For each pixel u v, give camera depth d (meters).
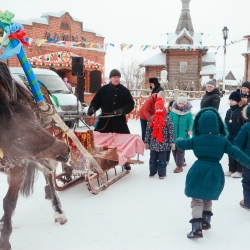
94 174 5.62
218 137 3.97
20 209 4.84
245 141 4.84
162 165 6.38
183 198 5.30
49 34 18.80
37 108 3.96
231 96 6.55
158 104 6.37
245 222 4.45
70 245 3.79
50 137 3.34
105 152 5.57
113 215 4.61
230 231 4.18
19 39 3.64
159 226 4.29
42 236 4.00
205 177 3.87
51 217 4.57
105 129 6.74
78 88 12.46
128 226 4.27
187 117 7.15
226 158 8.52
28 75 3.86
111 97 6.59
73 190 5.67
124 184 6.02
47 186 4.65
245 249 3.74
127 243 3.83
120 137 6.56
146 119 8.55
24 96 3.83
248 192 4.84
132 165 7.48
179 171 6.92
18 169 3.53
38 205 5.01
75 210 4.79
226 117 6.66
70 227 4.24
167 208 4.88
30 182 4.14
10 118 3.01
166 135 6.32
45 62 18.30
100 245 3.79
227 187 5.91
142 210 4.80
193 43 38.94
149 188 5.80
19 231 4.14
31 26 17.91
